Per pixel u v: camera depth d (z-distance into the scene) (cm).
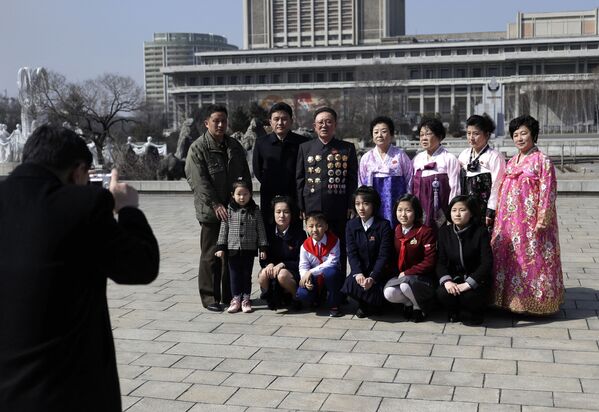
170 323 612
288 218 648
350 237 621
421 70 9512
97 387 246
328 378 464
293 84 9762
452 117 8250
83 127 4412
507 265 598
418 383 450
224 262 677
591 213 1291
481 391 434
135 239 252
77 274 242
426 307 596
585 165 3000
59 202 242
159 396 440
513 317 609
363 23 11619
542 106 7106
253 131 2047
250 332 579
